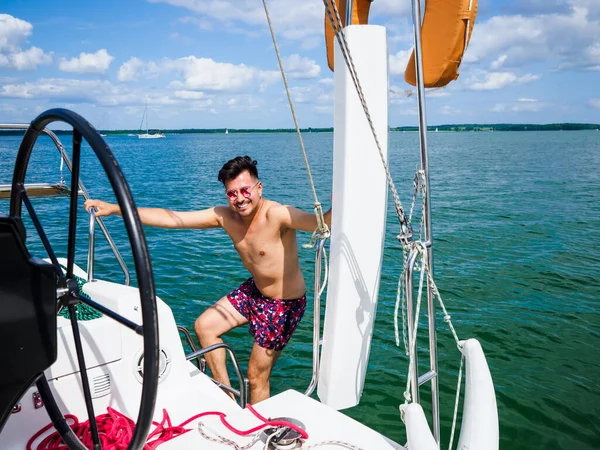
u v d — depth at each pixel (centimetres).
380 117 210
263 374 340
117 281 712
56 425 163
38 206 1313
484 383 182
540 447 372
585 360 499
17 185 166
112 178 112
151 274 110
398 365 486
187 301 639
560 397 434
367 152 211
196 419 217
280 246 316
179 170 2841
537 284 714
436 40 218
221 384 287
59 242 937
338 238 220
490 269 782
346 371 229
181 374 259
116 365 229
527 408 418
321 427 198
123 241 952
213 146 8406
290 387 450
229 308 335
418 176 205
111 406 229
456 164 3238
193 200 1573
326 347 230
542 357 504
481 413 178
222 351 335
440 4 211
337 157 217
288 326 331
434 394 206
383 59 206
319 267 252
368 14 240
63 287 138
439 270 773
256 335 331
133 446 121
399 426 400
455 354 506
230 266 792
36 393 205
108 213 281
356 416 412
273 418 205
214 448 190
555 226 1134
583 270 781
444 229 1090
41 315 128
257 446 189
